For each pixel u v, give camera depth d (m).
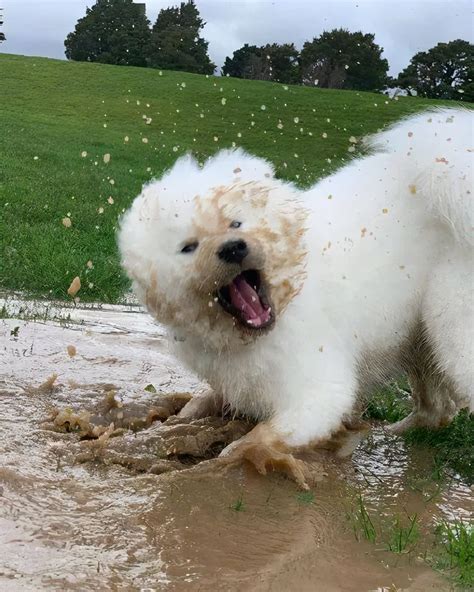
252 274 1.05
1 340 1.71
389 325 1.20
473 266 1.17
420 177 1.18
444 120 1.26
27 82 10.31
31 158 5.89
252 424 1.23
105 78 10.75
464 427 1.34
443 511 1.07
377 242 1.17
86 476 1.05
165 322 1.11
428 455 1.30
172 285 1.06
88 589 0.75
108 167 5.95
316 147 6.74
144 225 1.08
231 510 0.99
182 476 1.06
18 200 3.95
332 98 9.46
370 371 1.25
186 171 1.14
